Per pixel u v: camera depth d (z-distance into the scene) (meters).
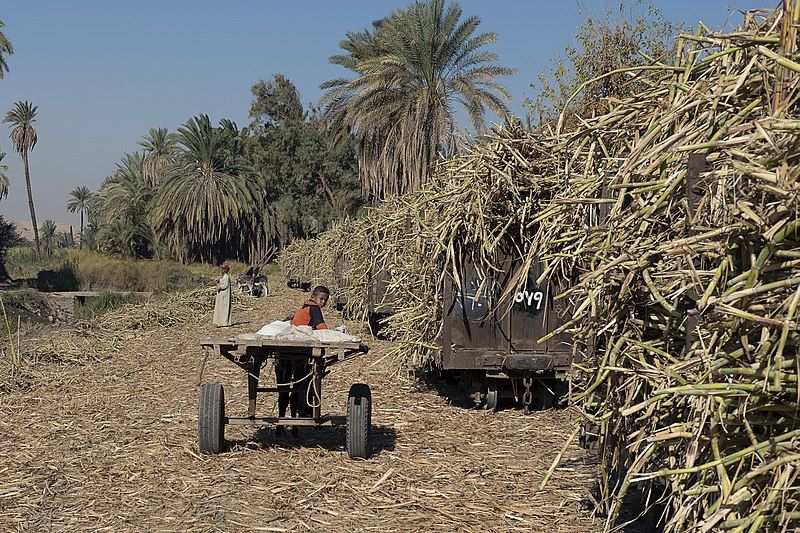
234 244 75.06
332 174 75.50
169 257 73.06
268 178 76.62
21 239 55.25
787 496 3.69
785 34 4.04
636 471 5.10
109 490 7.98
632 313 5.66
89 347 18.97
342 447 9.80
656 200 5.16
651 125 5.33
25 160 78.50
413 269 13.52
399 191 38.62
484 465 8.85
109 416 11.55
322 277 35.09
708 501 4.28
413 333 13.07
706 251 4.41
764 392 3.84
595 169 6.57
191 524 7.01
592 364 6.12
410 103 35.66
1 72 48.59
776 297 3.84
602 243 5.80
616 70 6.16
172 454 9.34
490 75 34.97
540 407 12.42
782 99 4.05
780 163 3.84
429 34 35.16
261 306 36.66
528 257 7.31
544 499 7.61
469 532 6.78
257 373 9.61
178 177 70.00
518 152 10.95
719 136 4.43
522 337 11.74
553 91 21.89
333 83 41.00
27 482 8.23
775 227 3.82
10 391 13.53
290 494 7.84
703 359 4.22
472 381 12.28
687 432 4.41
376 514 7.26
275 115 82.56
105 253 75.31
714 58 4.86
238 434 10.43
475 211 11.21
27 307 32.75
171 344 20.94
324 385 14.30
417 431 10.66
